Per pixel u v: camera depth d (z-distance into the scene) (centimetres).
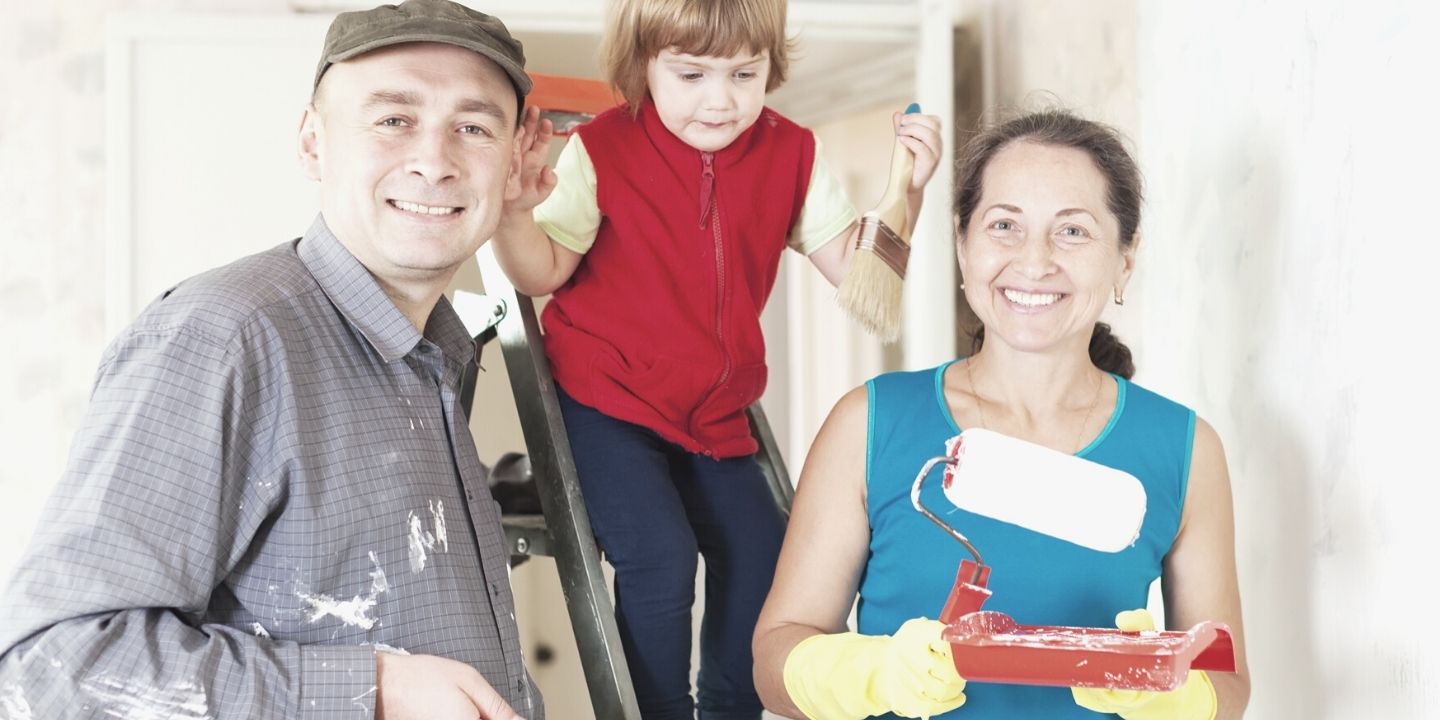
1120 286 165
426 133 147
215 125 274
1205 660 133
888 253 197
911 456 155
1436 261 146
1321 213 171
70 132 312
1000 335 156
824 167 211
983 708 148
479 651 149
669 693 190
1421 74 149
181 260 273
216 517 132
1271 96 183
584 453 197
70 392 312
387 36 146
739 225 200
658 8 186
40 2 311
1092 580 149
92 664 124
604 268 200
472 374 208
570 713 346
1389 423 156
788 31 287
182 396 132
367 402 146
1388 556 156
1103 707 137
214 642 131
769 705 157
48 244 312
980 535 151
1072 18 257
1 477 310
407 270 150
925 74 287
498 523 162
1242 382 193
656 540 191
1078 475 140
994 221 156
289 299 143
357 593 141
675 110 192
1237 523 195
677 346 197
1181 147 213
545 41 287
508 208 175
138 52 272
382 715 136
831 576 158
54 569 125
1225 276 198
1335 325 167
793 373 425
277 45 275
